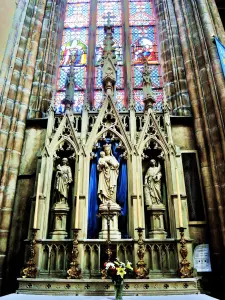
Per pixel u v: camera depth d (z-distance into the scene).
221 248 6.88
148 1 12.67
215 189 7.34
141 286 5.70
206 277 6.86
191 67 9.24
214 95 8.14
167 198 7.16
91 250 6.48
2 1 9.09
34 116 9.26
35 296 5.41
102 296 5.51
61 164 7.84
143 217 6.78
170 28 10.98
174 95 9.71
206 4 9.76
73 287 5.73
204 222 7.37
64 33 12.00
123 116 8.37
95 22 12.12
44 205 6.96
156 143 7.76
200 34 9.24
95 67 11.02
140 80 10.62
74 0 12.88
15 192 8.06
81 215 6.80
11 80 8.92
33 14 10.66
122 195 7.34
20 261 7.34
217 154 7.57
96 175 7.61
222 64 8.17
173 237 6.62
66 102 8.51
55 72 10.79
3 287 7.06
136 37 11.73
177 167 7.34
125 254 6.46
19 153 8.41
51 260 6.50
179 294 5.59
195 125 8.40
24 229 7.68
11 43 9.17
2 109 8.34
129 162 7.48
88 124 8.21
